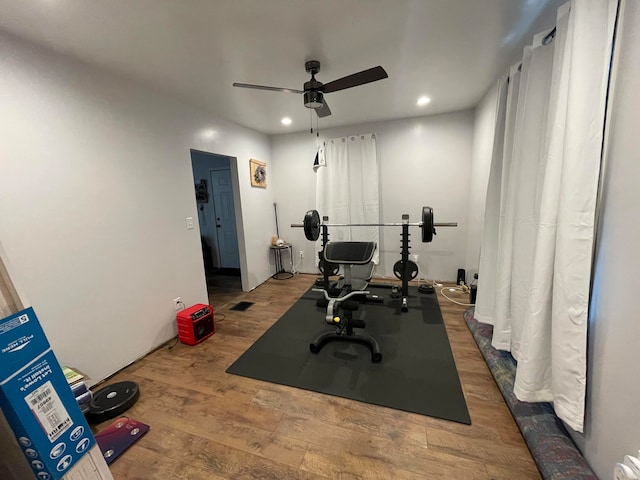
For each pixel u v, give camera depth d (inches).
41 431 24.0
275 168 174.6
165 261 100.4
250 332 105.3
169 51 71.8
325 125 152.6
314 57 78.0
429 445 55.1
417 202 150.0
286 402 68.4
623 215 38.2
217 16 58.8
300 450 55.2
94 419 63.6
